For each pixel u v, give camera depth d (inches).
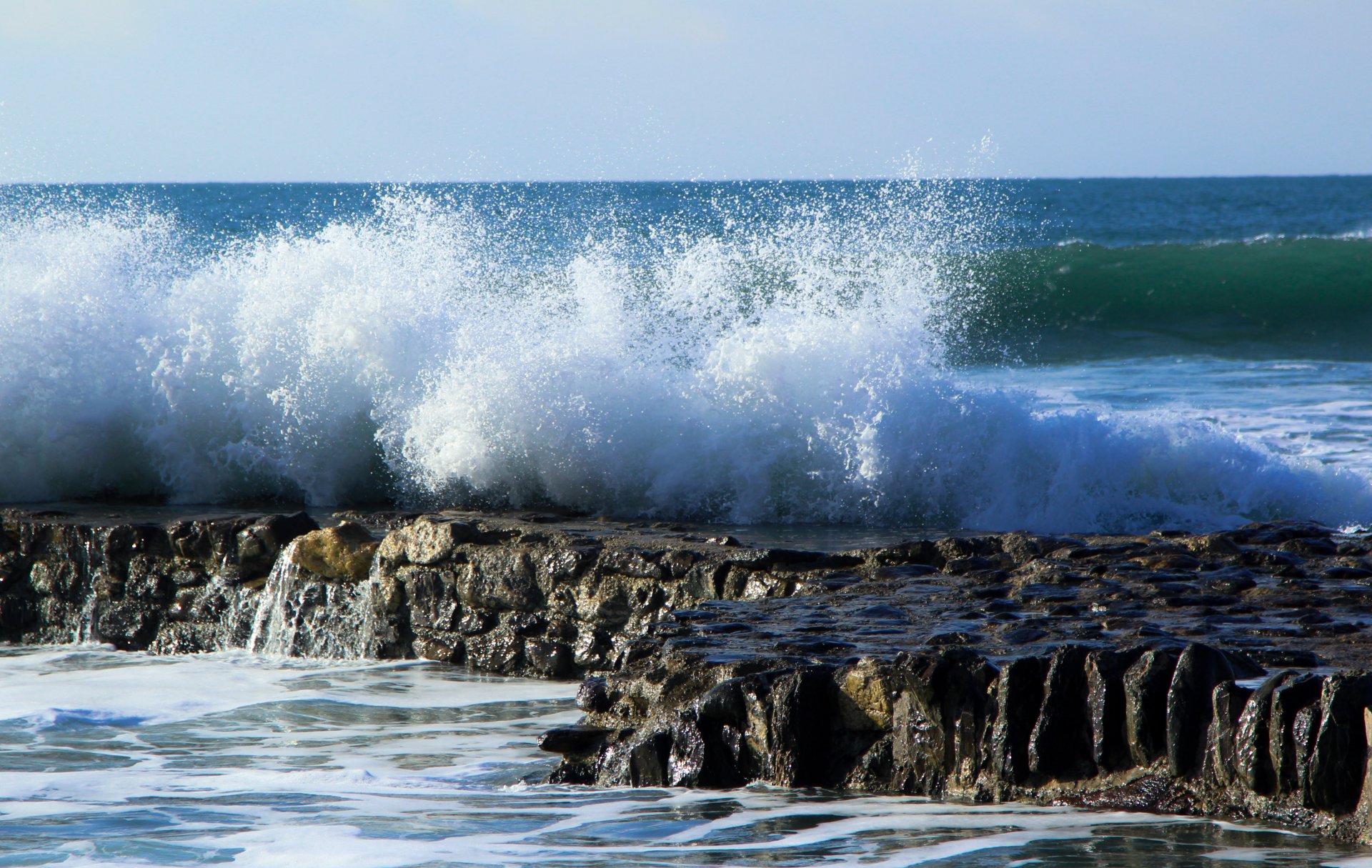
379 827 383.6
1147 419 908.0
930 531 774.5
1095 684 384.2
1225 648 418.6
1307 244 2588.6
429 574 676.7
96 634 764.6
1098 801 375.2
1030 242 3715.6
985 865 329.1
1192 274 2300.7
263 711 577.9
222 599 736.3
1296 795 348.8
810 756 414.6
